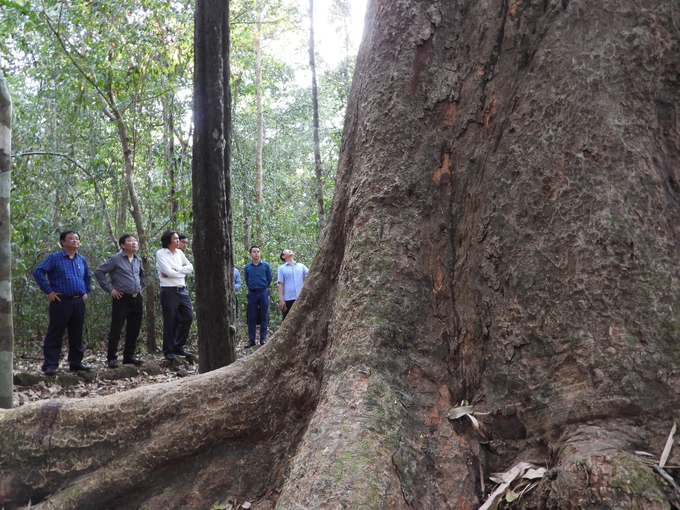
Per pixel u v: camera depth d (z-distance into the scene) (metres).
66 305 8.70
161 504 3.08
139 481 3.14
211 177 6.87
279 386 3.14
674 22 2.54
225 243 6.99
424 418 2.57
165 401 3.21
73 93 13.12
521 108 2.65
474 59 2.87
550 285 2.46
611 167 2.42
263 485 3.04
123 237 9.83
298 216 22.92
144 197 17.83
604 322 2.33
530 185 2.57
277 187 23.88
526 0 2.73
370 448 2.36
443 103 2.91
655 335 2.25
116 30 11.95
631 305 2.30
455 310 2.74
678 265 2.33
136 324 10.00
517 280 2.54
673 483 1.99
